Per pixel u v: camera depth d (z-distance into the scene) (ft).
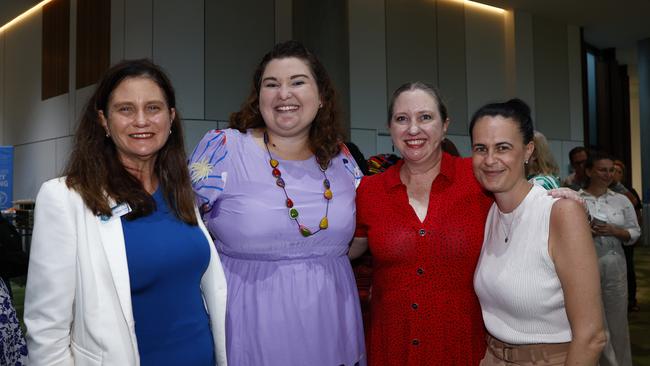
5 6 34.04
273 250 5.57
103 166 4.70
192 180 5.66
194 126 25.68
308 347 5.43
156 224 4.93
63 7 31.35
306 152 6.11
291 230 5.57
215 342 5.33
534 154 8.75
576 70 36.70
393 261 5.92
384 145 28.27
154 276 4.73
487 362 5.40
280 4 27.81
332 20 26.14
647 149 39.01
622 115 48.70
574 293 4.53
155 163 5.24
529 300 4.84
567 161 35.76
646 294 21.35
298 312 5.44
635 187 59.31
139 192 4.78
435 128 5.86
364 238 6.52
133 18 25.39
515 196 5.09
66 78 31.12
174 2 25.46
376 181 6.30
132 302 4.66
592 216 11.45
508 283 4.94
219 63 26.30
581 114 36.78
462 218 5.79
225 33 26.45
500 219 5.29
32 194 35.24
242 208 5.54
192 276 5.08
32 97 34.88
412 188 6.26
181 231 5.05
